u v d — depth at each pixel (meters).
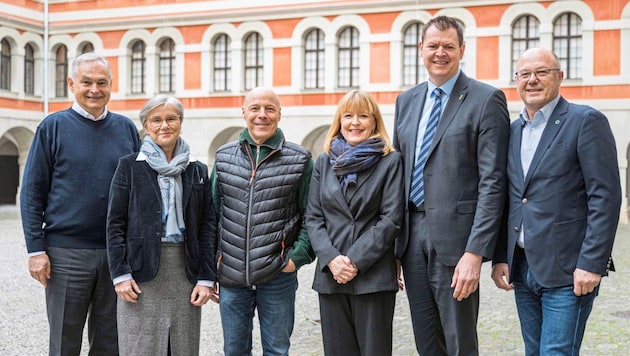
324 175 5.36
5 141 31.42
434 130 5.33
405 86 25.30
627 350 7.66
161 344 5.31
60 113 5.80
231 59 27.58
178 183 5.36
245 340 5.71
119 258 5.25
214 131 27.75
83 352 7.83
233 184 5.56
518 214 5.09
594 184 4.79
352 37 26.11
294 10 26.41
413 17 24.94
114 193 5.28
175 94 28.36
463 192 5.16
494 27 24.09
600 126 4.84
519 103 23.84
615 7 22.84
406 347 8.02
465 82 5.33
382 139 5.30
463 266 5.02
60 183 5.70
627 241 18.55
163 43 28.73
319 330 8.89
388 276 5.20
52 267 5.70
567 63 23.70
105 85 5.78
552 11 23.47
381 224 5.14
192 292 5.38
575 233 4.89
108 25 29.14
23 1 29.02
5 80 28.86
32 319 9.48
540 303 5.21
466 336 5.21
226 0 27.42
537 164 4.98
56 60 30.31
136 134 6.14
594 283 4.77
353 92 5.34
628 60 22.78
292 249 5.53
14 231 21.19
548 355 4.96
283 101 26.75
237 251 5.46
